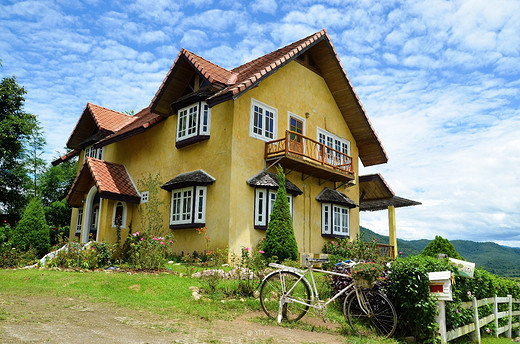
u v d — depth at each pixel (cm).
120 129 1995
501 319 1018
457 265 772
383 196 2053
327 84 1859
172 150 1625
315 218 1644
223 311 745
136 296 830
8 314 620
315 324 722
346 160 1895
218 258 1179
